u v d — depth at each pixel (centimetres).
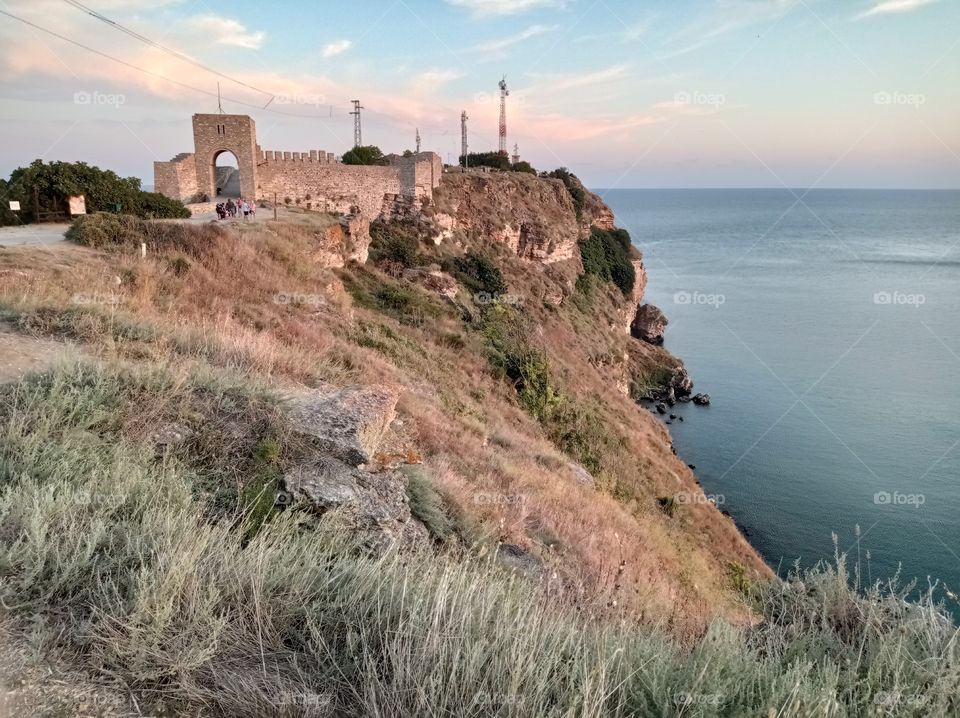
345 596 384
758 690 337
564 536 1066
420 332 2562
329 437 703
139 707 262
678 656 416
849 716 326
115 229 1816
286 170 3819
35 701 249
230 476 596
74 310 1022
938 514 2902
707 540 2123
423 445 1161
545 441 2170
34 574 317
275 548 425
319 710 280
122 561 355
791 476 3356
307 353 1415
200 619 316
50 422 551
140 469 512
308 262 2509
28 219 2295
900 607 452
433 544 689
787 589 504
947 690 324
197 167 3641
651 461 2747
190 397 688
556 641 342
